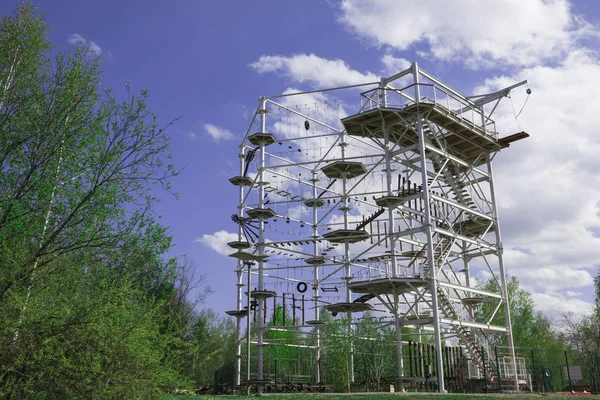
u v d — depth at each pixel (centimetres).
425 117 4334
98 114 1739
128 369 1552
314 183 5919
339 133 5400
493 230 4916
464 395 3269
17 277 1548
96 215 1681
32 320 1474
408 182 4447
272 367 6944
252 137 5300
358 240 5459
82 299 1600
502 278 4753
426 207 4191
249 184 5559
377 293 4506
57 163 1705
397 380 4141
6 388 1416
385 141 4544
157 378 1642
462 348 4675
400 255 4466
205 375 5709
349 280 5331
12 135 1714
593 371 5184
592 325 6469
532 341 6738
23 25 1856
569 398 3028
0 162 1689
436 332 3966
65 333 1511
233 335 7788
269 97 5469
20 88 1770
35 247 1625
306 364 7075
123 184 1736
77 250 1691
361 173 5547
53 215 1684
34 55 1856
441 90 4497
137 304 1725
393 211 4531
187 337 4712
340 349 5362
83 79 1791
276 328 5109
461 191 4800
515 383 4322
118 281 1662
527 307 6881
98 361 1520
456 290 4531
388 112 4378
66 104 1730
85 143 1712
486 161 4991
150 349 1688
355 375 5847
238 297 5266
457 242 4759
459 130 4569
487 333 4738
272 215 5297
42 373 1454
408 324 4284
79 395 1494
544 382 4894
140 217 1727
